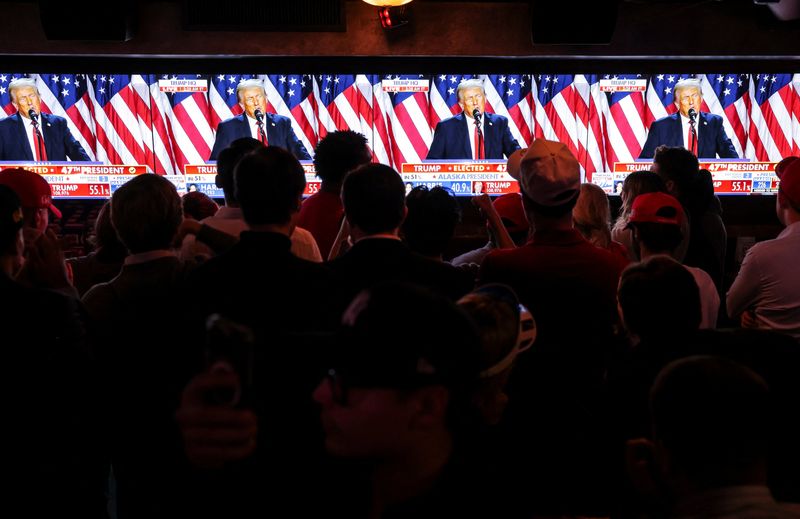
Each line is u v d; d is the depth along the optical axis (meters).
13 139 5.94
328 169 3.08
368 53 5.95
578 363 2.15
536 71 6.17
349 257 1.97
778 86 6.30
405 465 0.91
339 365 0.86
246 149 2.81
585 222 3.29
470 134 6.21
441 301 0.88
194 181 6.11
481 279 2.21
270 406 1.08
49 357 1.71
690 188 3.97
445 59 6.11
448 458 0.95
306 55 5.92
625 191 3.79
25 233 2.42
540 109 6.22
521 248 2.20
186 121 6.05
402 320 0.84
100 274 2.93
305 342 1.10
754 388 1.09
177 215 2.18
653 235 2.61
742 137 6.34
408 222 2.49
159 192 2.13
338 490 1.04
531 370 2.13
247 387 0.86
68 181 6.03
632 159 6.32
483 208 2.77
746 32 6.09
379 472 0.92
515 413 2.06
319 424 1.08
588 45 6.04
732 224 6.46
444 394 0.87
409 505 0.93
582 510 1.96
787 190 2.71
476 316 1.26
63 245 2.69
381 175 2.00
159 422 1.51
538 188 2.16
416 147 6.21
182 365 1.43
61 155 5.99
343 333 0.86
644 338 1.82
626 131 6.29
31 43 5.70
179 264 2.18
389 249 1.97
